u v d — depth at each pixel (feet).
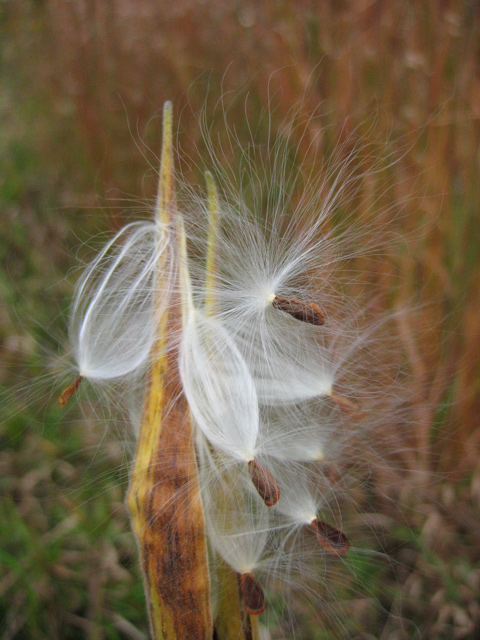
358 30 0.76
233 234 0.35
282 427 0.36
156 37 0.98
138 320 0.33
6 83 1.20
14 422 0.69
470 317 0.70
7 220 0.95
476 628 0.58
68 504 0.63
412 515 0.63
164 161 0.30
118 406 0.37
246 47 0.90
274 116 0.76
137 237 0.34
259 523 0.33
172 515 0.27
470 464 0.69
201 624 0.28
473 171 0.71
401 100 0.74
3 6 1.23
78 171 1.02
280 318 0.35
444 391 0.70
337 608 0.53
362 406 0.46
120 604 0.58
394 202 0.66
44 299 0.83
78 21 1.01
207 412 0.29
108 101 0.96
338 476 0.43
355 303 0.50
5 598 0.58
